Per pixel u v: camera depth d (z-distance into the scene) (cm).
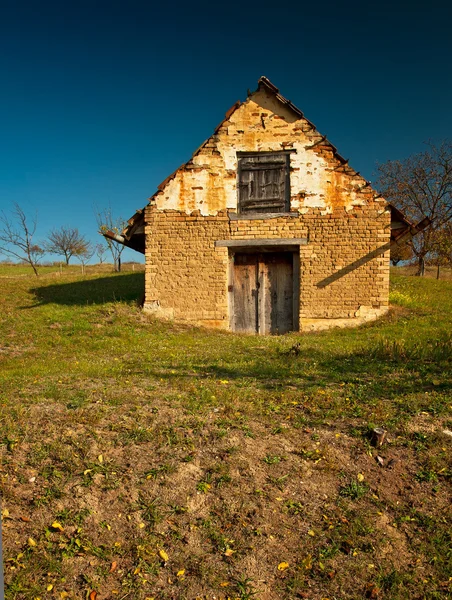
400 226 1309
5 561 323
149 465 435
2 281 2283
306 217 1305
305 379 697
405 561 342
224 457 448
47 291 1880
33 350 1009
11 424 493
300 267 1317
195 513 380
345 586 321
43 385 664
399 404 576
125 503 386
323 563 338
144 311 1352
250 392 624
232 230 1327
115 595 309
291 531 367
